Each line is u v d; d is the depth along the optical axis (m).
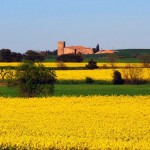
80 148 48.06
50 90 100.31
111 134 54.34
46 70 98.88
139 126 59.03
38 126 60.09
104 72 188.38
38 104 83.75
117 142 49.59
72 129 57.75
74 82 162.88
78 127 58.88
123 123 61.56
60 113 72.12
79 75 178.38
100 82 162.12
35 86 99.38
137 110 74.56
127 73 160.88
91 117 67.44
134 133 54.56
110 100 89.06
